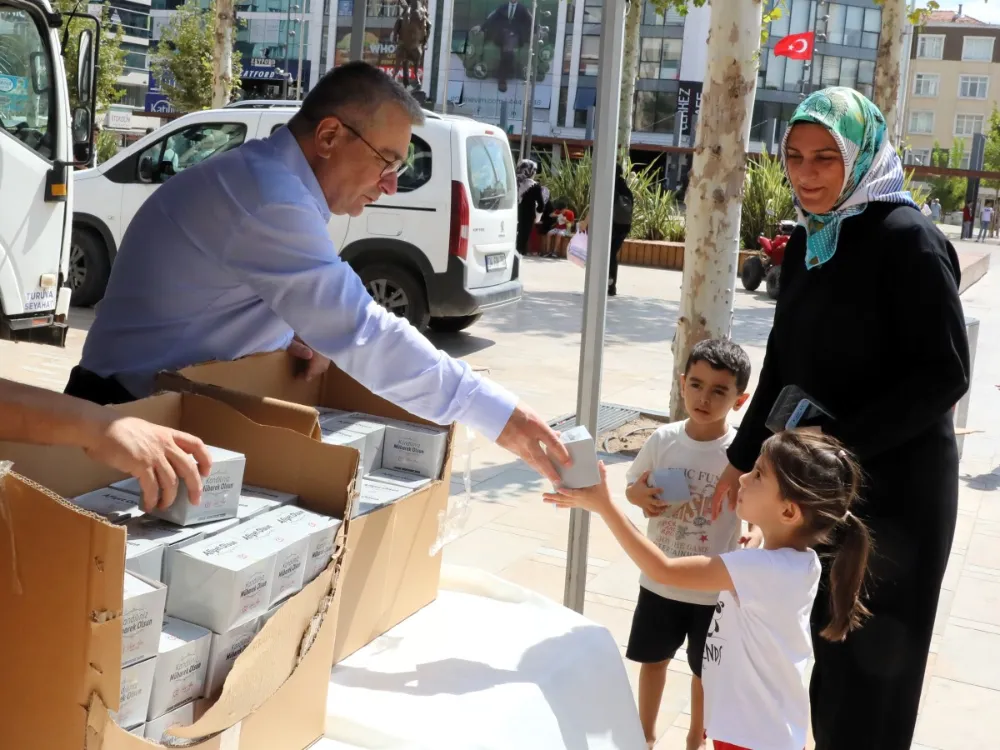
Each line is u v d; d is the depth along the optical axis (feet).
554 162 77.10
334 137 7.55
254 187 7.04
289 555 4.83
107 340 7.64
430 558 6.75
